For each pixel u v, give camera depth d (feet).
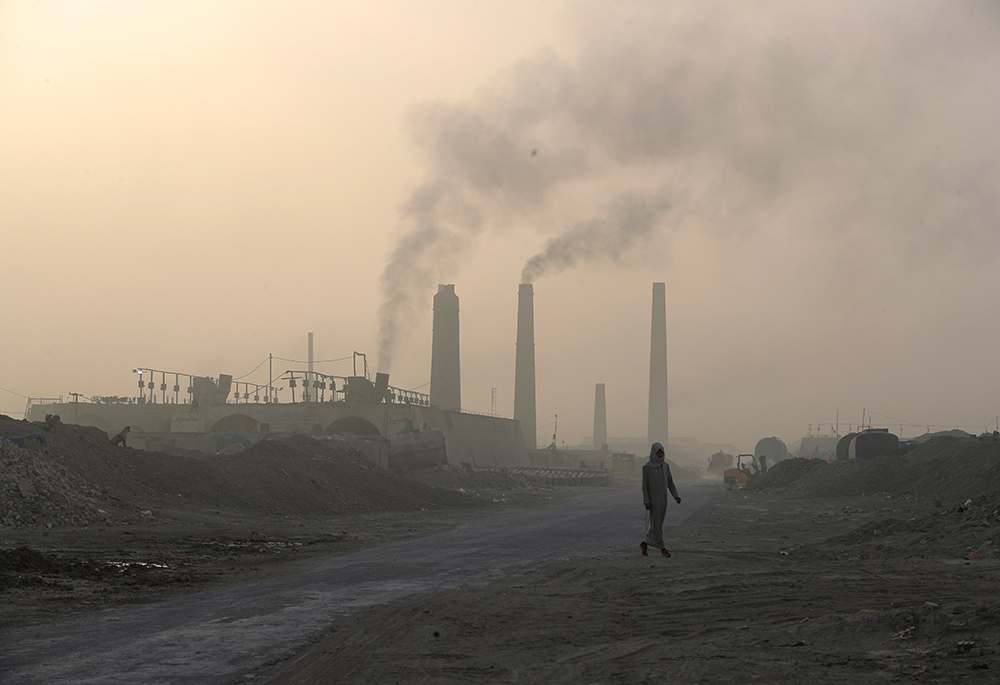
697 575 54.13
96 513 96.17
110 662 30.42
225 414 313.73
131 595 47.21
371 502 153.38
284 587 51.03
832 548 76.48
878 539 77.61
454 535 94.99
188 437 231.91
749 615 38.81
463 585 51.88
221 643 33.86
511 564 63.98
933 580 47.93
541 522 117.60
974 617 31.94
